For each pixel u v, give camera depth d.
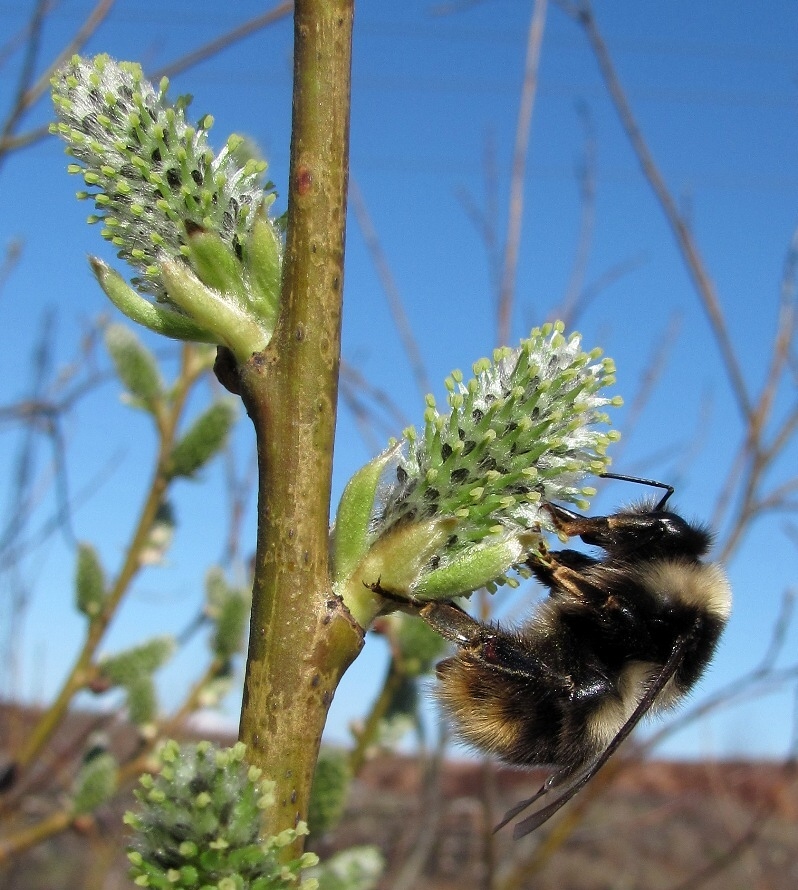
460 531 0.07
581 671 0.09
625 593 0.09
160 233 0.07
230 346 0.07
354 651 0.06
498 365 0.07
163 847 0.06
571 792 0.09
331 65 0.06
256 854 0.06
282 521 0.06
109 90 0.07
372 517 0.07
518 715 0.09
